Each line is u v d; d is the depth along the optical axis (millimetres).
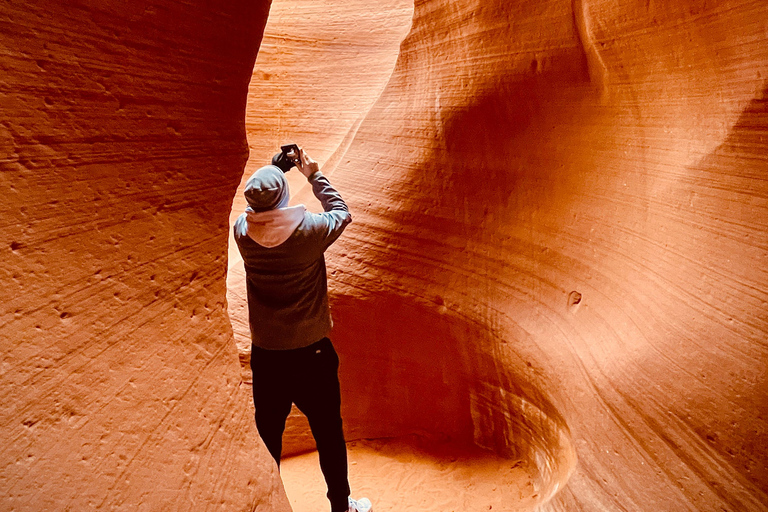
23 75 1028
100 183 1255
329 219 1896
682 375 1951
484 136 3074
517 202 2957
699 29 2004
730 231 1919
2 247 1026
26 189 1067
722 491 1768
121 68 1259
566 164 2762
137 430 1344
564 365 2531
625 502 1984
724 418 1789
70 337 1184
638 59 2328
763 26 1760
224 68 1604
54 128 1114
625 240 2422
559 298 2703
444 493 3047
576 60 2693
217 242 1748
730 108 1931
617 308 2379
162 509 1365
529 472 2945
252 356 2068
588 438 2230
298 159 2123
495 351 2973
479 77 3035
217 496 1570
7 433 1021
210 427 1618
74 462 1155
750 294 1813
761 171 1825
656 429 1984
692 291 2014
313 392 2039
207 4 1451
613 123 2531
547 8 2719
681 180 2146
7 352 1036
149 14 1297
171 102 1438
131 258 1374
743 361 1786
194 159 1571
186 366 1569
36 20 1037
